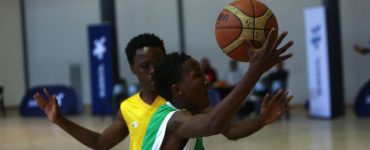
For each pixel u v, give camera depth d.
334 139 7.39
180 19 13.52
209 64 12.05
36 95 2.45
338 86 10.12
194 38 13.47
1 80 14.91
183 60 1.97
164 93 2.03
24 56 15.12
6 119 12.22
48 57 14.93
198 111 2.02
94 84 11.60
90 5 14.37
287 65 12.60
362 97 10.17
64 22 14.69
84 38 14.51
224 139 7.67
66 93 12.72
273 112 2.35
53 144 7.80
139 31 13.93
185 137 1.90
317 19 9.61
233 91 1.71
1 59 14.88
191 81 1.95
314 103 10.02
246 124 2.38
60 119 2.43
